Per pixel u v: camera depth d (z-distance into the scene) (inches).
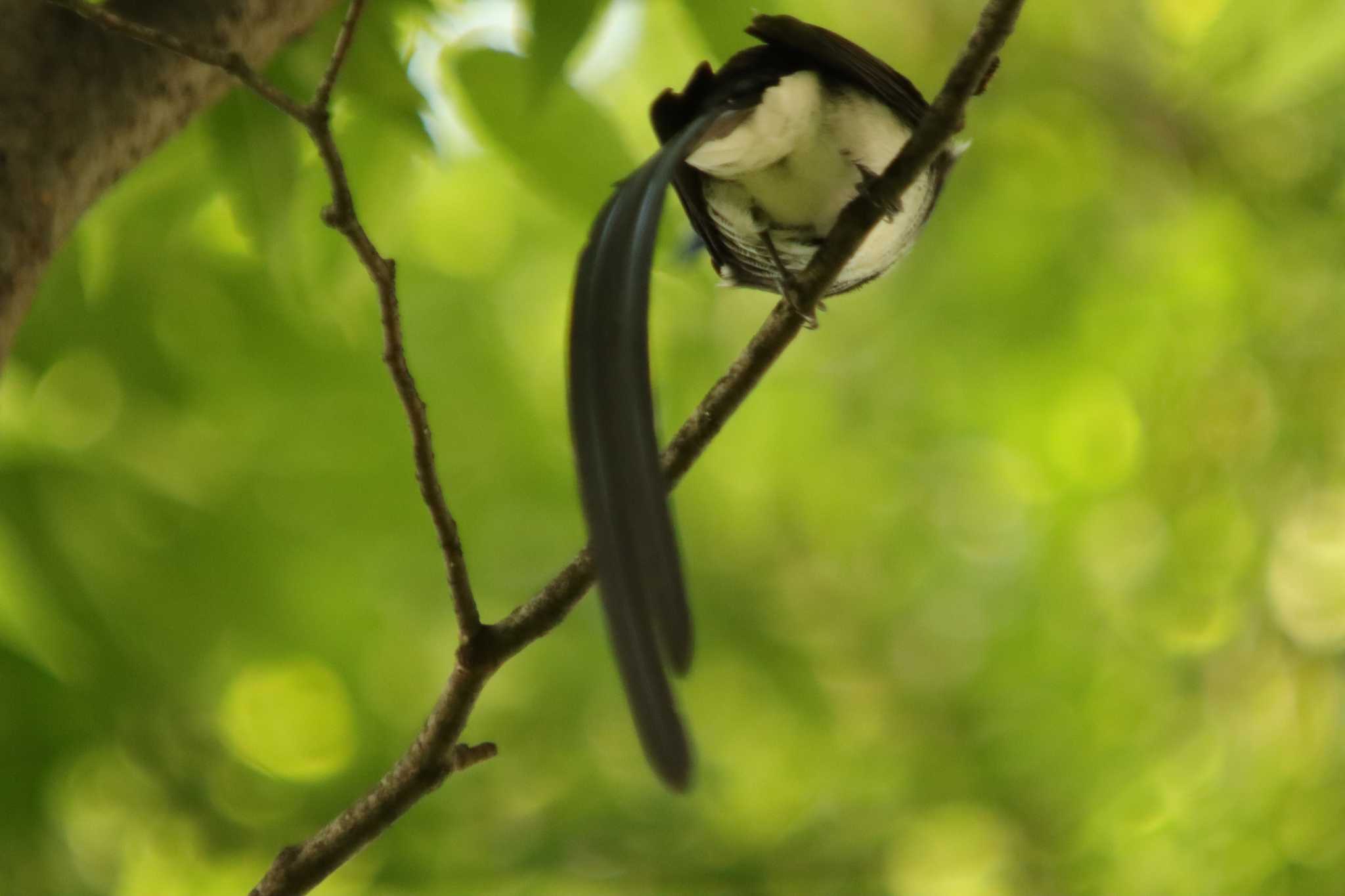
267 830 411.8
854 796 531.8
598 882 474.3
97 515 351.6
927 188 277.4
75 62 214.1
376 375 382.6
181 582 364.2
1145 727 504.1
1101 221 538.9
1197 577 509.4
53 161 210.8
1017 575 568.4
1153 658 516.1
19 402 347.6
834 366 578.2
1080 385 541.0
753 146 245.3
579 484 123.0
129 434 360.8
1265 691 487.2
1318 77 467.2
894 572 599.2
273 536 374.6
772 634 550.9
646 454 121.0
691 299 521.3
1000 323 540.1
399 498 390.3
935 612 590.2
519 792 498.3
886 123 247.0
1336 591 486.0
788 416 584.4
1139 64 534.9
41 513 334.6
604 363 127.9
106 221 337.4
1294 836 434.6
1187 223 530.6
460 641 184.5
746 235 271.0
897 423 573.0
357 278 379.6
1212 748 485.4
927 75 540.1
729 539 592.4
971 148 538.0
